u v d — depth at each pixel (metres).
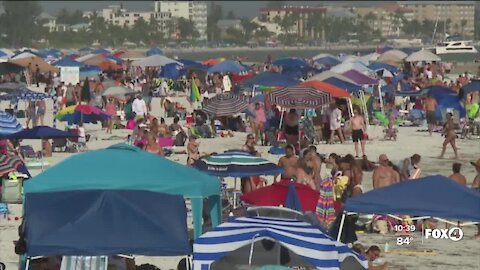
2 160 47.47
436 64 155.75
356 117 68.69
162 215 26.45
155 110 107.88
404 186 31.81
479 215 30.33
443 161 68.44
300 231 26.33
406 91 99.06
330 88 74.19
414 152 72.75
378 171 46.75
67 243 25.22
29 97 81.44
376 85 96.25
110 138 80.00
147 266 32.16
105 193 26.91
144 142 63.38
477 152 73.00
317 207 37.12
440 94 85.81
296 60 132.62
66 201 26.64
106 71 143.38
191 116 85.56
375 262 37.34
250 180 45.50
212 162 42.09
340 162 47.66
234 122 84.25
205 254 25.81
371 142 78.00
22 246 27.28
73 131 71.81
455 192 31.33
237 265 26.98
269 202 37.25
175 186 30.08
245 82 84.44
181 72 136.12
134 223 26.00
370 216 43.47
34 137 52.34
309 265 27.09
